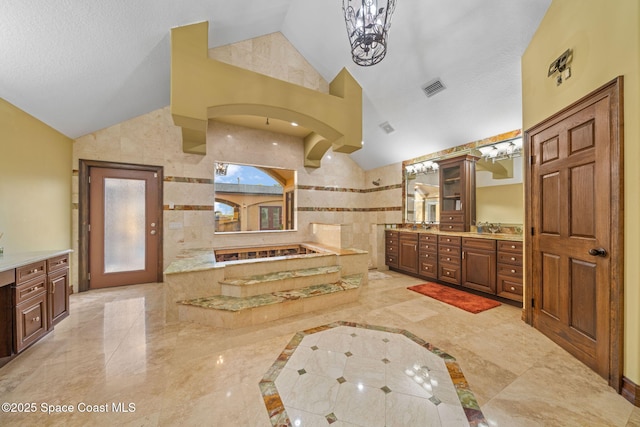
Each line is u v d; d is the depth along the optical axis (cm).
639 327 143
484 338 221
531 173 242
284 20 321
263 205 499
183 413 137
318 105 318
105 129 357
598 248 169
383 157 527
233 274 296
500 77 278
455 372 173
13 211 243
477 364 182
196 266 282
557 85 204
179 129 402
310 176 528
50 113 274
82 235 346
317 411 138
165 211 393
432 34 268
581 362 183
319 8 287
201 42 252
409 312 281
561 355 193
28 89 231
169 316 256
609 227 161
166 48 259
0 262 187
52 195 300
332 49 329
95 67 241
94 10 188
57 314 232
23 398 148
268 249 471
